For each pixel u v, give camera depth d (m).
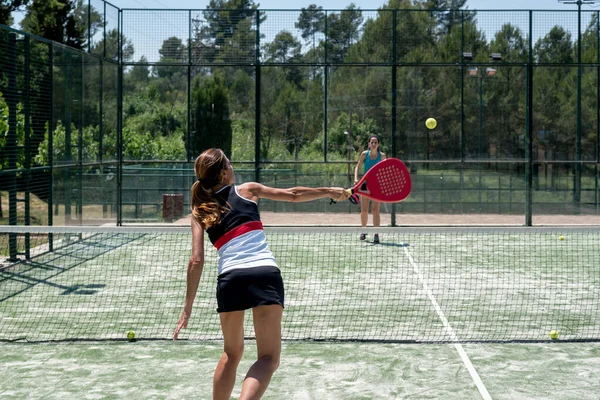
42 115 11.02
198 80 15.42
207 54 15.39
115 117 14.87
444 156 15.89
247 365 5.29
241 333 3.83
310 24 15.48
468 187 16.02
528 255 11.19
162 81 15.39
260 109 15.52
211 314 7.03
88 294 8.02
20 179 10.36
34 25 25.67
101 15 13.95
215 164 3.91
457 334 6.24
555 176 16.14
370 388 4.78
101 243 12.48
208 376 5.04
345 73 15.57
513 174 16.00
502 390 4.75
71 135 12.29
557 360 5.45
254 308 3.71
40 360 5.45
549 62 15.75
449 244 12.54
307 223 15.33
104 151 14.16
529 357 5.53
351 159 15.70
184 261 10.49
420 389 4.76
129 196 15.35
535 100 15.90
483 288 8.38
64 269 9.74
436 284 8.63
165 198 15.39
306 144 15.64
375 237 12.57
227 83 15.46
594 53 15.75
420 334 6.22
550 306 7.41
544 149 16.05
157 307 7.34
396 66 15.59
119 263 10.28
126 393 4.69
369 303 7.53
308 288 8.38
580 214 16.25
